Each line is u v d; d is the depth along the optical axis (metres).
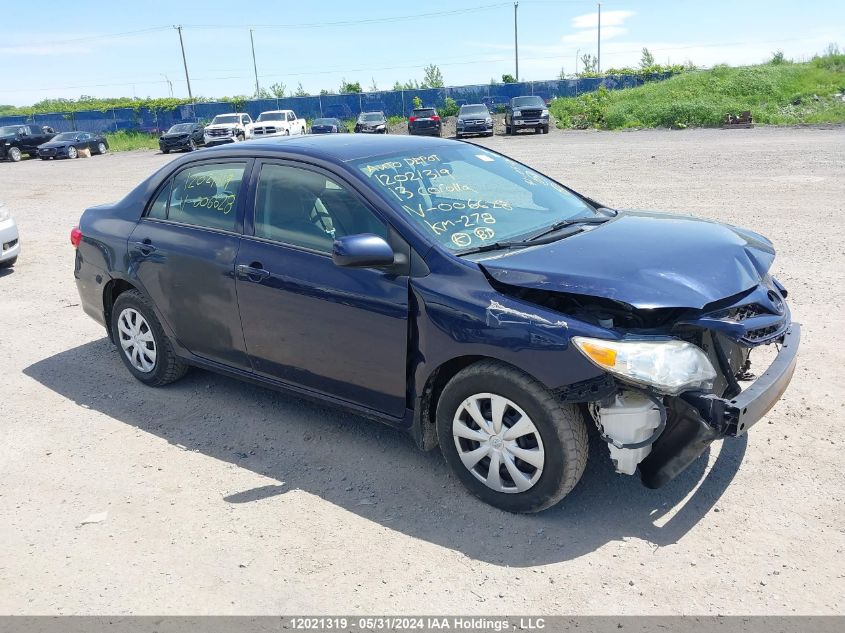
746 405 3.07
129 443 4.53
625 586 3.01
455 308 3.46
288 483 3.99
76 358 6.10
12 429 4.79
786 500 3.53
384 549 3.36
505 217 4.08
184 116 51.59
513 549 3.31
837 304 6.23
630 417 3.20
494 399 3.45
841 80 34.19
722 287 3.34
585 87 48.25
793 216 9.93
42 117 53.12
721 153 18.38
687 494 3.64
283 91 61.22
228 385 5.36
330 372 4.08
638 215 4.45
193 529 3.59
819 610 2.81
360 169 4.05
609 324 3.28
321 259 4.00
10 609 3.07
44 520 3.72
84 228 5.55
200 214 4.73
